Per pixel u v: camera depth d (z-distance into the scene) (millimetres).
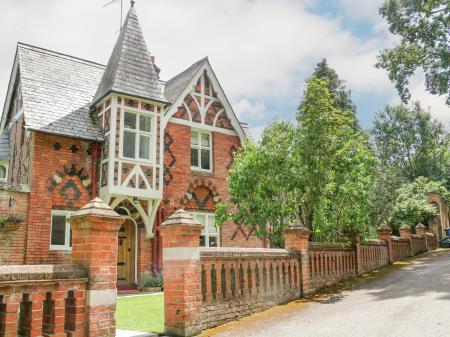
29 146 14547
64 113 15164
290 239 11414
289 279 10758
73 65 17688
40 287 5172
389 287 11438
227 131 18812
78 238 6004
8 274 4820
